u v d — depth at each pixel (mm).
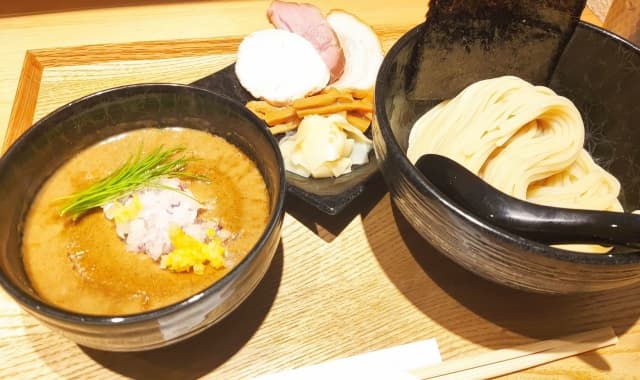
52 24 389
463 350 246
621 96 283
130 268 231
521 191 264
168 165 260
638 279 211
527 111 281
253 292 260
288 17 384
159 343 203
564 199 274
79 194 244
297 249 281
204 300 192
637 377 240
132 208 241
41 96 339
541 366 241
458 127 284
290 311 255
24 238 238
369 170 302
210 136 283
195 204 251
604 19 451
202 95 269
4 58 360
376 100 240
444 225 208
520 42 290
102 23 393
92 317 183
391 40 405
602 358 245
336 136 303
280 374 230
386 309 258
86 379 227
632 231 196
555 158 277
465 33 272
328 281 268
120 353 234
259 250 206
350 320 253
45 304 187
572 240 208
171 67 369
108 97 262
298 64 352
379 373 230
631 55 271
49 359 232
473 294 265
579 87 303
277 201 224
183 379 230
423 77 281
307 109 325
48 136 251
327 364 234
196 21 404
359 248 283
